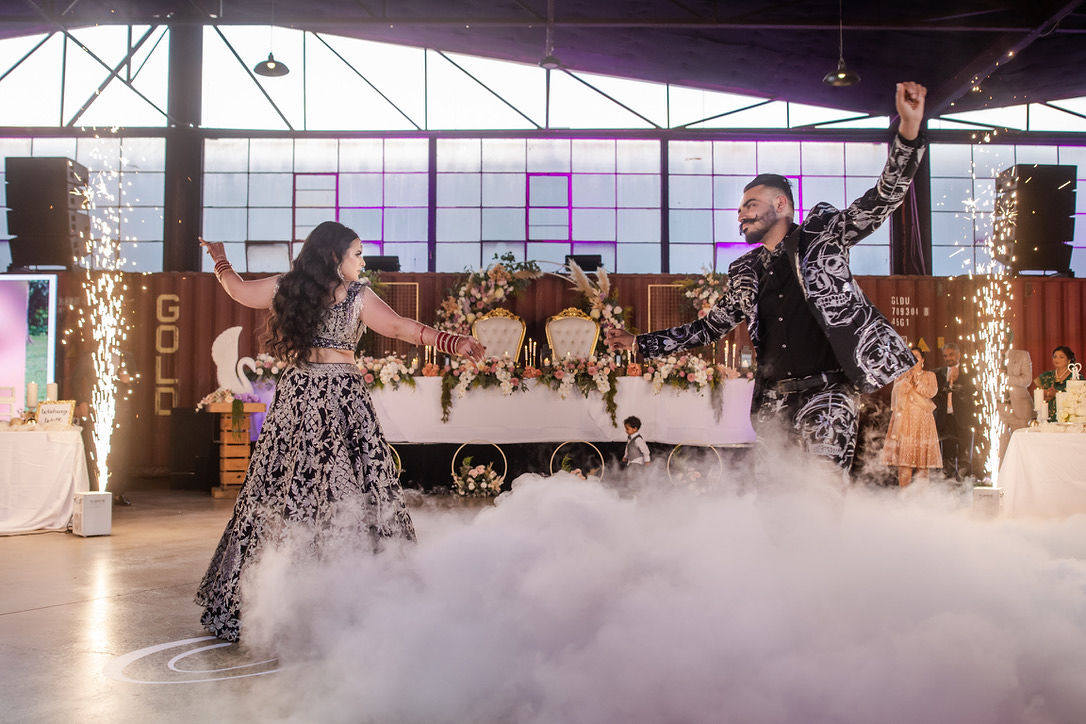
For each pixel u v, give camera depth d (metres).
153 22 9.91
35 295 10.09
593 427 7.72
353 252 2.87
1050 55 10.21
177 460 8.91
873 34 9.80
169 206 11.55
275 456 2.72
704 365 7.83
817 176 12.12
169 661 2.38
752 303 2.57
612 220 12.03
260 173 11.87
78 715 1.94
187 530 5.64
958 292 11.06
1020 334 10.89
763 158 12.12
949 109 11.86
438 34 11.31
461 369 7.68
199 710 1.95
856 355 2.30
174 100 11.59
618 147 12.09
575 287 10.19
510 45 11.42
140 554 4.57
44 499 5.58
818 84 11.35
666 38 10.57
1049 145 12.11
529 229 11.98
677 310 10.65
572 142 12.07
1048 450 5.37
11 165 10.07
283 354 2.81
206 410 8.84
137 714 1.94
